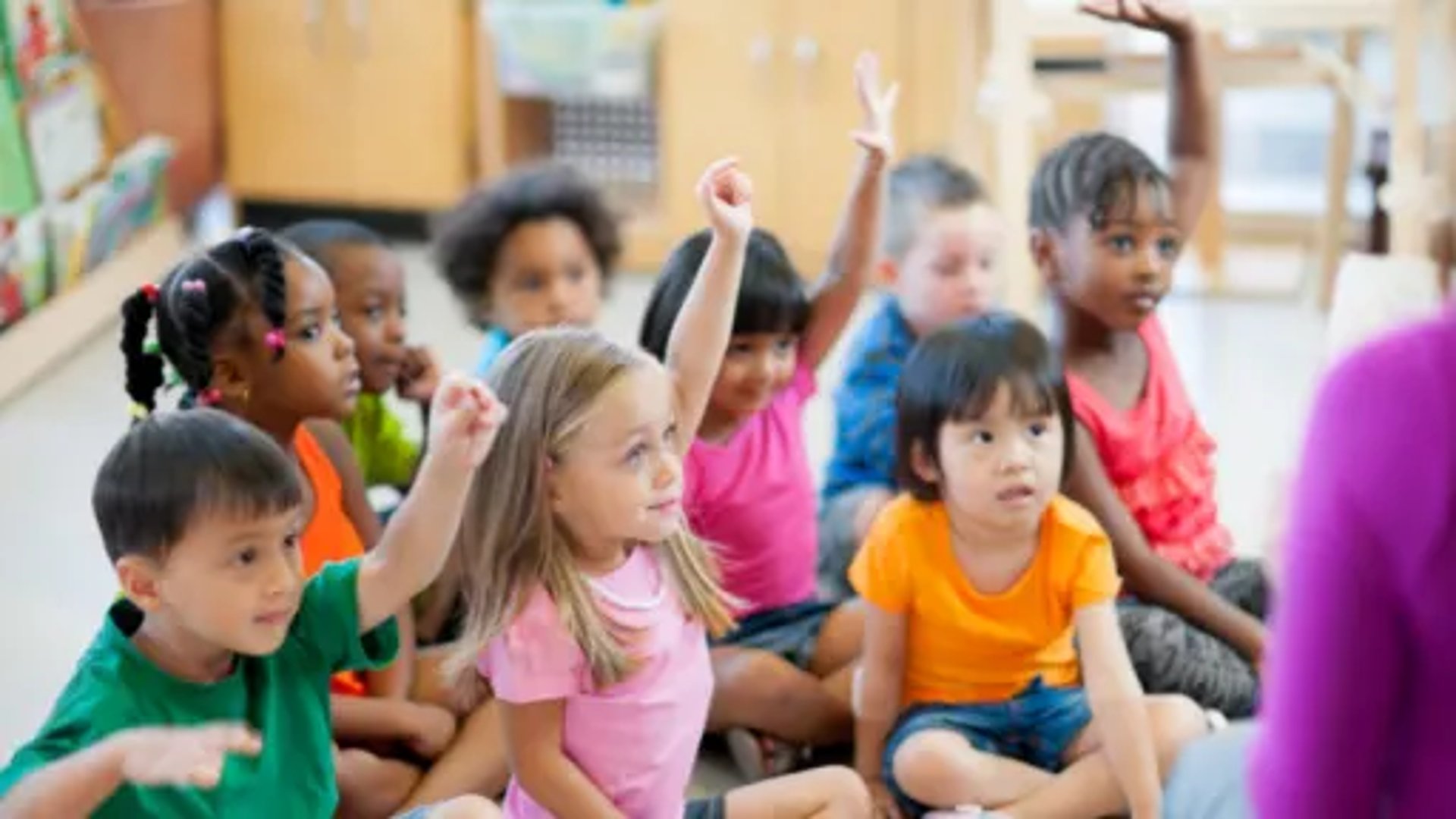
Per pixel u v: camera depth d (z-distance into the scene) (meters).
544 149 4.48
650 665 2.03
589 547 2.02
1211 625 2.55
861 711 2.39
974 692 2.35
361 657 1.93
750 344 2.41
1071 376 2.58
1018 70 3.19
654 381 2.00
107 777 1.69
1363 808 1.26
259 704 1.90
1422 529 1.19
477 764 2.36
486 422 1.80
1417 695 1.24
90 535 3.26
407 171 4.46
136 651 1.86
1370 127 3.68
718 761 2.57
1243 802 1.74
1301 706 1.25
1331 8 3.21
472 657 2.02
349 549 2.39
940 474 2.27
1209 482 2.69
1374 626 1.22
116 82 4.34
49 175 4.00
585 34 4.24
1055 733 2.35
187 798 1.82
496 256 2.81
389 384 2.73
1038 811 2.29
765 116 4.22
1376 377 1.20
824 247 4.27
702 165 4.29
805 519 2.60
